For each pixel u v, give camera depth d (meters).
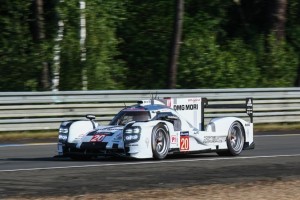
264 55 75.06
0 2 64.06
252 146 40.16
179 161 35.53
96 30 65.88
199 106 38.31
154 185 27.23
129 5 74.00
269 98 58.66
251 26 80.31
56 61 63.16
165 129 35.47
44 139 47.97
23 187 26.47
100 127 35.88
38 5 62.97
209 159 36.88
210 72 70.06
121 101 52.78
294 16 81.12
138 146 34.06
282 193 25.36
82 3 64.88
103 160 35.88
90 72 65.06
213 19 74.88
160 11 73.50
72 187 26.52
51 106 50.19
